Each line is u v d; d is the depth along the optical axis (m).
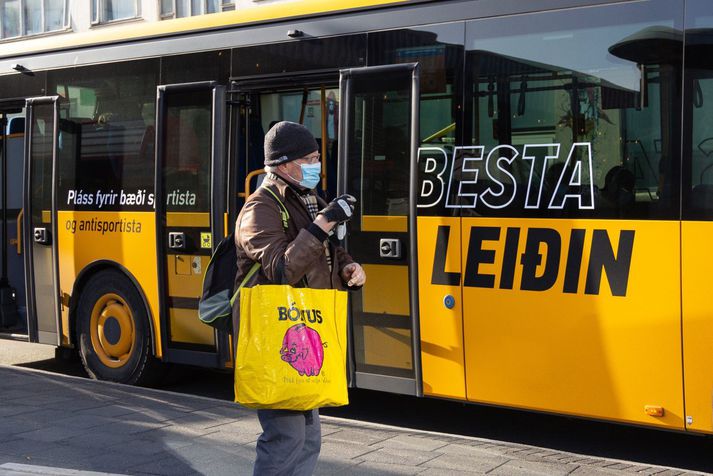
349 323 6.54
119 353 8.03
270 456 3.79
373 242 6.41
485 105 5.98
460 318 6.01
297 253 3.69
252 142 7.40
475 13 6.06
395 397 7.88
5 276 9.41
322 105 7.25
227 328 4.07
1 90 8.89
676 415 5.25
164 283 7.61
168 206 7.57
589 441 6.48
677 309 5.23
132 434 5.98
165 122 7.60
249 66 7.19
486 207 5.92
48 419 6.37
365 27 6.54
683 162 5.25
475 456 5.52
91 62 8.19
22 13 26.94
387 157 6.36
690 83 5.26
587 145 5.58
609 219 5.48
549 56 5.75
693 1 5.27
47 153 8.45
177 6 23.02
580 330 5.55
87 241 8.14
